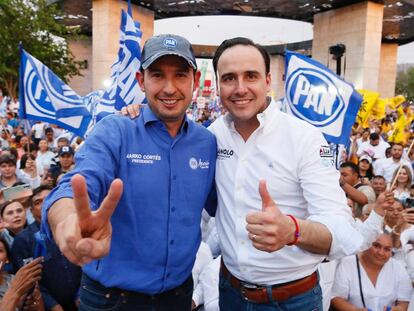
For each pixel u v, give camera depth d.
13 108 21.38
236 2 30.78
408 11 29.83
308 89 4.62
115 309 1.89
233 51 1.96
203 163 2.06
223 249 2.18
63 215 1.32
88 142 1.81
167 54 1.81
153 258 1.88
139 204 1.87
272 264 2.01
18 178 6.58
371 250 3.25
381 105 13.29
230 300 2.22
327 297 3.18
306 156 1.93
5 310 2.74
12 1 22.97
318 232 1.64
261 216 1.48
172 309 1.99
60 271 3.13
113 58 26.89
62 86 5.97
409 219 3.59
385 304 3.26
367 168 7.88
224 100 2.02
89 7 30.33
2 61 23.02
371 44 28.02
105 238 1.16
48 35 25.17
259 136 2.00
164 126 1.93
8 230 3.79
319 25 32.00
